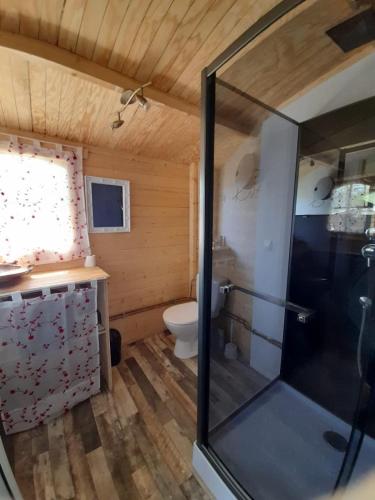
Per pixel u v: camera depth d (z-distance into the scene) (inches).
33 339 54.6
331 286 56.4
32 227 66.9
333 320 56.9
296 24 38.9
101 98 58.6
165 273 104.7
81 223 76.7
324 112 53.4
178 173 102.1
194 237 109.2
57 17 38.8
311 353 61.7
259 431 54.3
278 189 63.2
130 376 76.3
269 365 67.1
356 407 48.6
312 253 59.2
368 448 46.0
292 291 64.1
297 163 59.2
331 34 40.9
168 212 101.5
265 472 45.1
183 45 46.1
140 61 49.0
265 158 61.0
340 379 56.3
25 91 52.4
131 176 88.5
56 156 69.5
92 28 41.1
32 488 44.3
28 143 65.7
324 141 54.0
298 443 51.7
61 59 43.9
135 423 58.6
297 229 61.3
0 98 52.9
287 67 48.6
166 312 86.2
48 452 51.0
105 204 82.7
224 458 45.8
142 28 42.0
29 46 41.0
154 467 48.3
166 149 88.9
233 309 60.8
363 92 47.4
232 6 39.3
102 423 58.5
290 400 63.2
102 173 81.4
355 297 52.3
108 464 48.7
